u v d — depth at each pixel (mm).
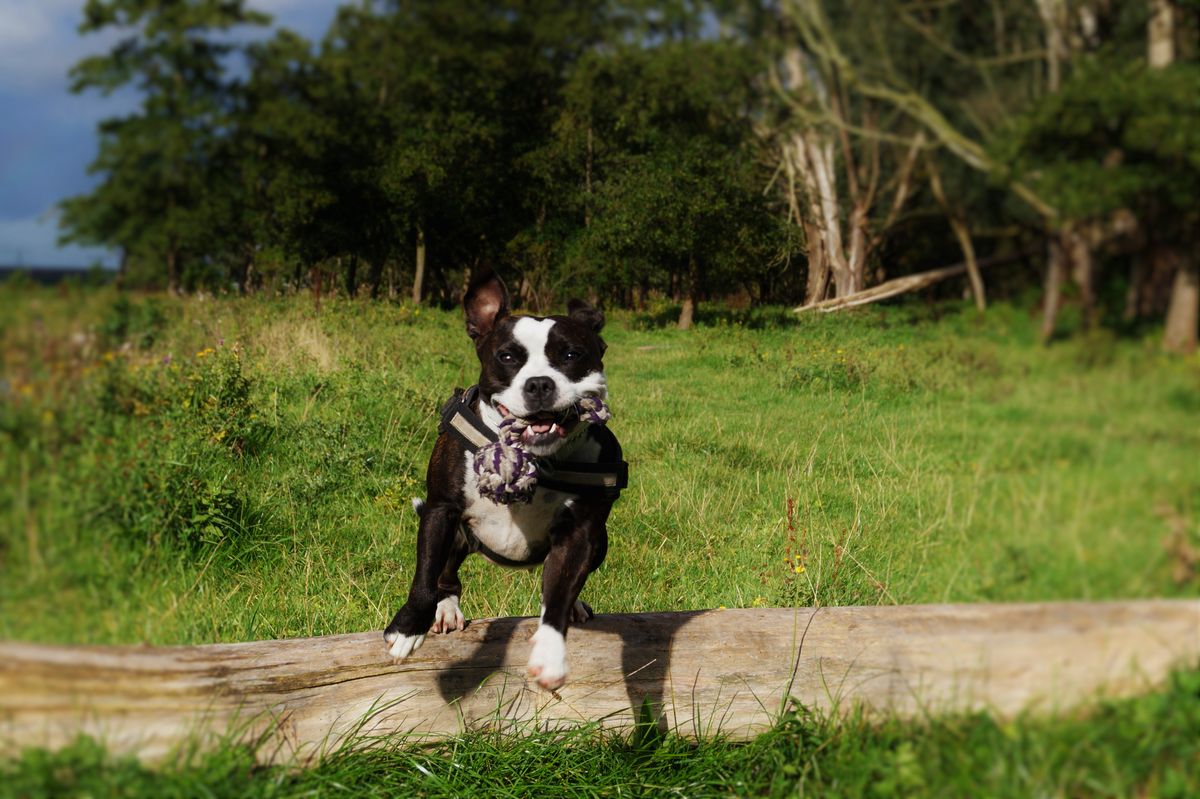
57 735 2064
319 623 3402
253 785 2242
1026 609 2838
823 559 3500
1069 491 3371
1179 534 3119
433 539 2678
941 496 3527
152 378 3605
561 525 2701
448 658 2744
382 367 5117
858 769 2434
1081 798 2305
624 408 4453
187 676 2350
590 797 2602
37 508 2629
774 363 4574
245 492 4027
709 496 3975
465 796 2531
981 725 2490
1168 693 2477
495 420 2717
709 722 2811
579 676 2803
